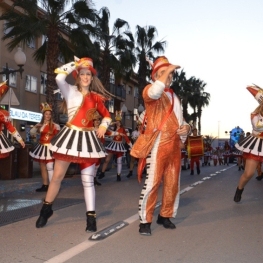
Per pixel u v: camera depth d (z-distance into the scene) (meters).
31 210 7.14
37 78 30.62
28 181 12.03
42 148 9.56
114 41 28.34
